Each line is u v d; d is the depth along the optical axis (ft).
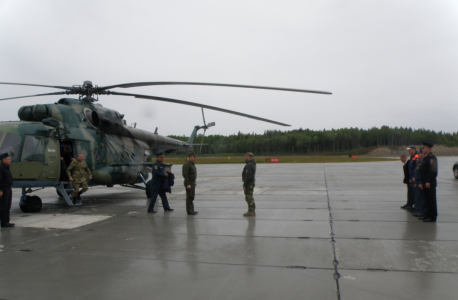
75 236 18.83
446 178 54.49
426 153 21.66
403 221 21.84
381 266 13.30
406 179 26.09
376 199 31.94
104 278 12.41
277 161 192.13
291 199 32.65
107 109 34.73
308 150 439.63
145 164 34.73
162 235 18.93
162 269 13.30
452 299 10.34
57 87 30.76
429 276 12.19
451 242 16.71
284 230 19.76
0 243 17.38
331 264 13.62
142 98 31.94
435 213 21.53
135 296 10.83
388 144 470.39
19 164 24.93
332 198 32.94
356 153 399.85
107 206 30.37
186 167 25.35
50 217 24.76
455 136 488.44
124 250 15.99
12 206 31.12
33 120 28.68
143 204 31.68
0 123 25.61
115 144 35.06
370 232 18.95
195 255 15.11
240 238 18.06
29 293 11.14
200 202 31.86
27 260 14.57
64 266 13.76
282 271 12.92
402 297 10.51
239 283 11.80
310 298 10.53
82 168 29.30
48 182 27.45
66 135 28.91
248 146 449.89
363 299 10.40
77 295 10.95
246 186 24.44
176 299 10.59
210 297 10.71
